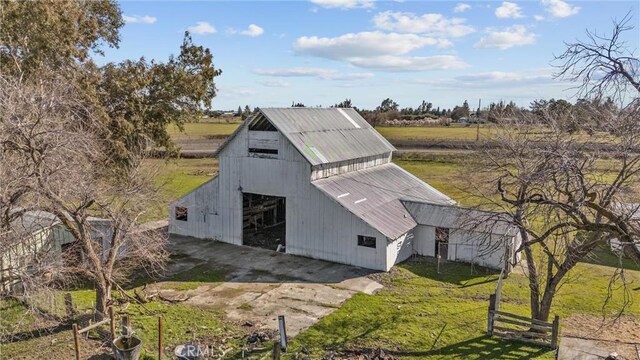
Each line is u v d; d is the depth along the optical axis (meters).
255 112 24.61
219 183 26.14
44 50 22.89
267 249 25.05
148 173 19.50
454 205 24.44
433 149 61.25
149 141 26.34
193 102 31.03
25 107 14.02
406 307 17.61
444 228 23.72
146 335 14.75
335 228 22.70
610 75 10.78
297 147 23.22
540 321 14.50
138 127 27.05
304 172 23.34
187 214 27.41
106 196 17.02
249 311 17.11
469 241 22.86
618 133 11.09
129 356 12.52
